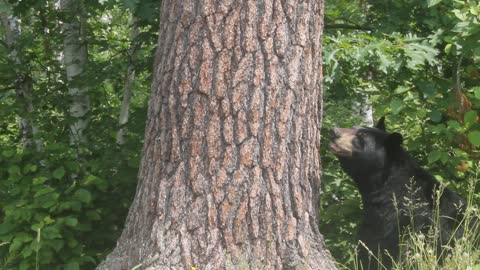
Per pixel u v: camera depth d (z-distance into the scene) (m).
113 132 8.01
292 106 4.34
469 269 4.27
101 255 6.41
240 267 4.22
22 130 9.58
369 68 7.01
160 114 4.40
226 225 4.27
